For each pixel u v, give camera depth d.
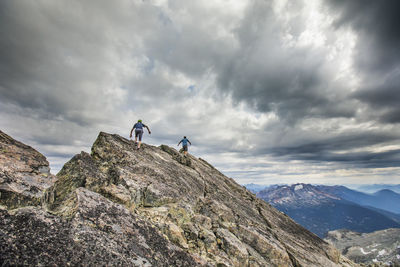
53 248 5.51
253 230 17.89
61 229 6.38
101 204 8.87
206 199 20.28
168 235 11.45
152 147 27.33
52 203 9.10
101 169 15.29
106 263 5.89
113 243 6.92
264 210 29.11
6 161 9.08
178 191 17.14
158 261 7.46
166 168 20.86
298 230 27.30
